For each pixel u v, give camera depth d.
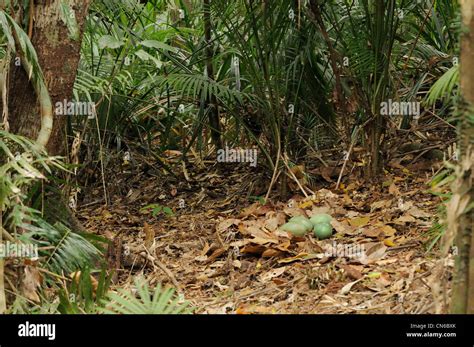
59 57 3.74
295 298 3.55
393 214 4.53
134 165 5.86
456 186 2.20
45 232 3.12
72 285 3.03
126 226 5.17
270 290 3.73
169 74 5.29
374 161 5.12
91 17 5.32
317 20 5.03
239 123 5.43
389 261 3.82
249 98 5.16
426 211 4.50
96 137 5.69
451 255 3.56
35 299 3.02
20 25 3.69
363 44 4.98
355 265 3.85
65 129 4.29
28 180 2.98
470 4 2.13
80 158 5.70
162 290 3.88
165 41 6.11
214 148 6.16
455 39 5.45
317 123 5.47
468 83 2.15
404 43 5.57
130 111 5.70
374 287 3.55
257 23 5.18
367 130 5.11
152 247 4.40
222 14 5.18
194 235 4.74
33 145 3.18
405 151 5.48
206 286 3.95
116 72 5.55
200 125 5.56
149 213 5.32
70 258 3.26
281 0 4.92
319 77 5.30
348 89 5.29
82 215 5.41
